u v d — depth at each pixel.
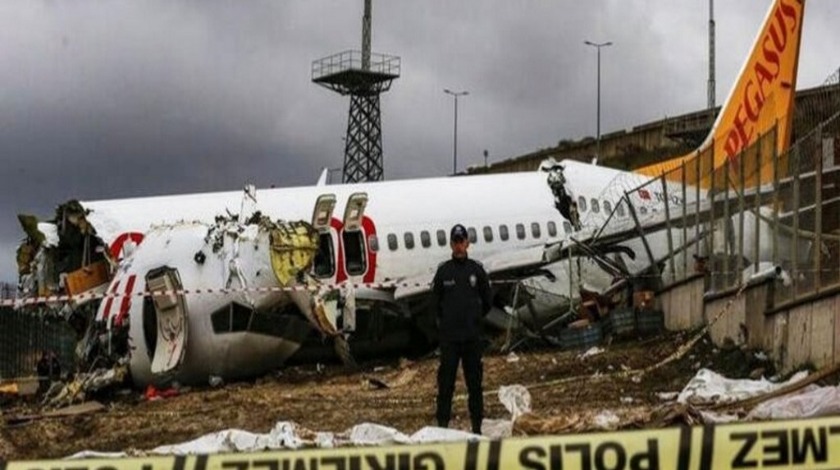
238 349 26.23
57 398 25.03
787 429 7.61
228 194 30.50
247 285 26.22
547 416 14.23
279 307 26.80
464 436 12.49
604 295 29.17
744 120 35.19
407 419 16.92
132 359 25.67
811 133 18.41
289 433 13.17
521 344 29.09
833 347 16.77
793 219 19.09
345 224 30.23
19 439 17.17
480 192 33.06
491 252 32.19
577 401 17.59
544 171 34.56
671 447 7.63
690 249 26.86
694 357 21.86
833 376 14.83
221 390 24.56
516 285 29.84
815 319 17.55
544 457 7.69
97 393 25.72
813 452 7.64
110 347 25.88
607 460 7.71
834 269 17.27
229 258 26.25
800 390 14.24
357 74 86.38
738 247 22.48
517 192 33.47
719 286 24.03
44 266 28.72
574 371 21.98
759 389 15.85
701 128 78.31
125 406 22.27
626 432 7.71
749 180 22.14
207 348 25.89
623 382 19.86
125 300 25.89
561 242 30.81
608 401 17.39
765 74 34.78
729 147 35.41
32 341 29.72
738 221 22.64
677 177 28.53
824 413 12.34
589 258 30.53
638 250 30.08
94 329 26.75
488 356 27.67
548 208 33.34
